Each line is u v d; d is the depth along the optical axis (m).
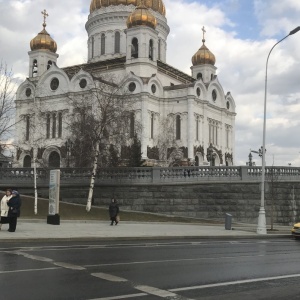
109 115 39.91
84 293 9.23
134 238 22.33
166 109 76.69
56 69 75.50
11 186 43.25
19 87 78.88
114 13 85.38
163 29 89.31
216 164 83.56
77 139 42.59
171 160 70.38
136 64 76.06
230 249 18.66
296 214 39.25
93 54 87.56
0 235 19.98
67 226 27.08
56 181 28.17
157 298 8.99
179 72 86.25
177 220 36.47
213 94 84.94
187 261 14.32
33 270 11.70
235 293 9.69
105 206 40.22
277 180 38.78
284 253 17.67
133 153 53.09
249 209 38.47
